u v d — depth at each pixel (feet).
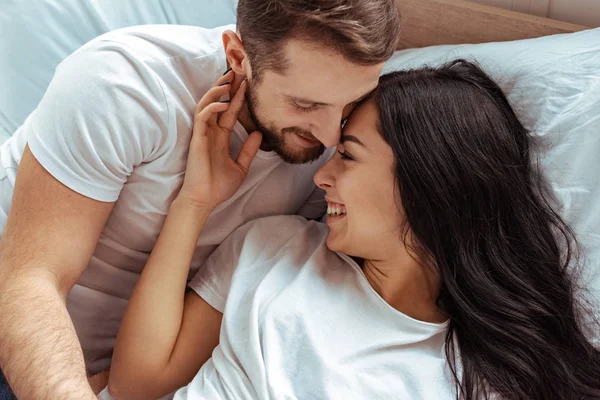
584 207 4.21
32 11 5.37
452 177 3.82
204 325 4.06
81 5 5.46
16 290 3.60
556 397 3.84
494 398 3.76
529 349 3.86
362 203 3.88
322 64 3.33
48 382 3.35
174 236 4.01
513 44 4.75
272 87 3.59
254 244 4.23
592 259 4.17
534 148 4.26
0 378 3.93
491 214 3.95
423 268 4.05
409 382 3.69
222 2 5.75
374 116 3.88
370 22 3.25
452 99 3.92
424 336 3.87
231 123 4.06
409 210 3.84
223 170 4.10
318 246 4.25
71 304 4.37
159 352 3.88
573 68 4.42
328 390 3.55
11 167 4.30
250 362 3.67
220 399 3.61
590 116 4.26
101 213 3.91
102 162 3.76
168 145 3.96
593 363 3.96
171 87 3.92
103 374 4.37
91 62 3.78
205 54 4.03
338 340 3.79
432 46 5.15
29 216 3.76
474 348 3.89
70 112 3.70
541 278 4.02
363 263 4.28
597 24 5.04
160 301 3.92
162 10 5.67
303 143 3.93
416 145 3.79
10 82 5.33
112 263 4.42
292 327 3.77
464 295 3.94
